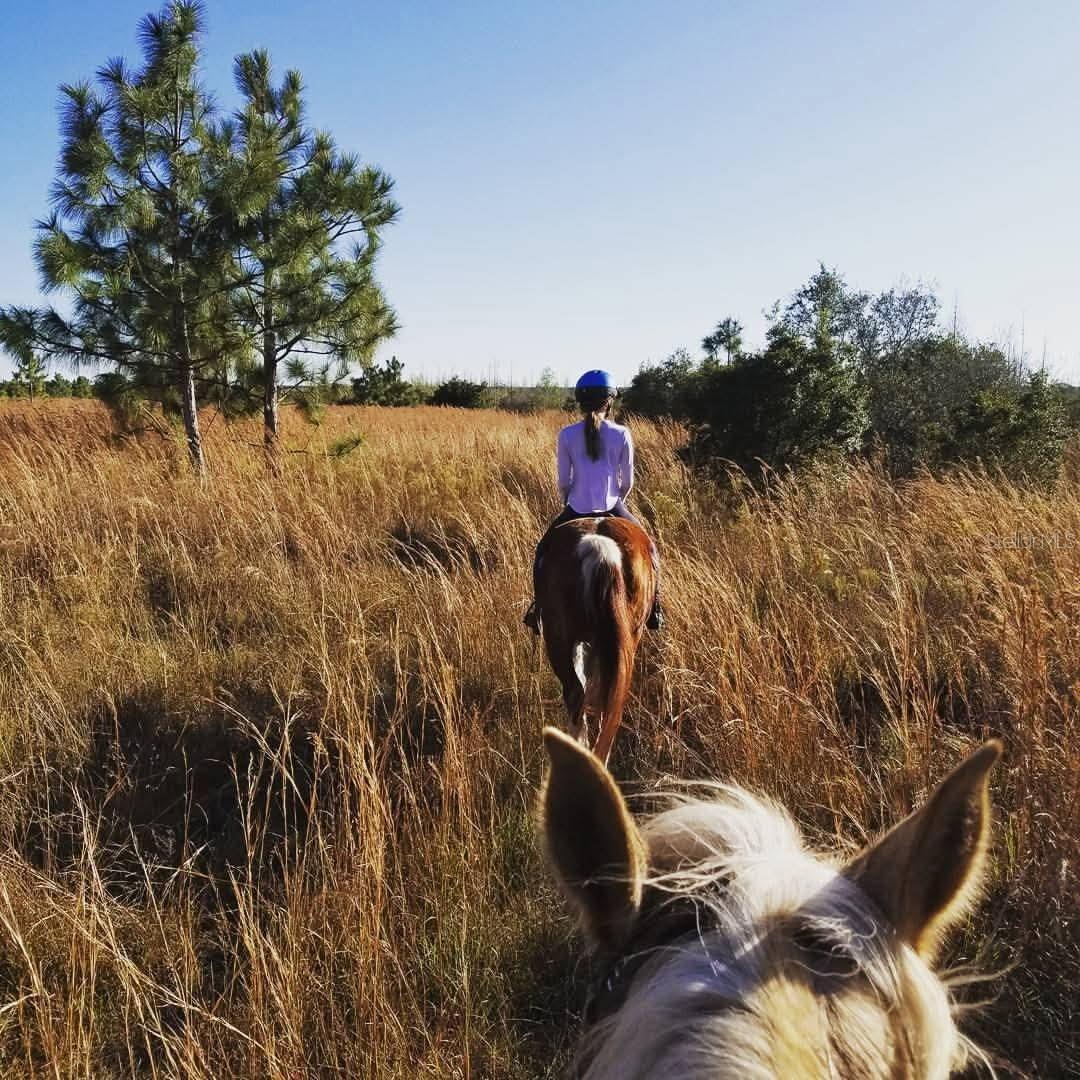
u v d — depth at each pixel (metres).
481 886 3.62
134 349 11.44
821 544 7.22
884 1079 0.85
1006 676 4.27
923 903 1.09
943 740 4.21
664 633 5.45
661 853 1.17
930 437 11.52
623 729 5.08
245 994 3.27
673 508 9.00
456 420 24.48
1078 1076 2.75
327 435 15.28
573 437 5.27
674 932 1.07
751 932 0.96
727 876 1.07
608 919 1.12
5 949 3.41
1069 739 3.55
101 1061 2.98
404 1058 2.82
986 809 1.09
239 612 7.07
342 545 8.09
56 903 3.48
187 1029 2.69
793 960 0.92
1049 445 10.58
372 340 12.60
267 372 12.66
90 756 5.03
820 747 4.04
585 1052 1.05
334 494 10.27
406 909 3.46
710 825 1.16
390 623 6.48
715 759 4.33
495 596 6.47
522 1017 3.19
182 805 4.73
